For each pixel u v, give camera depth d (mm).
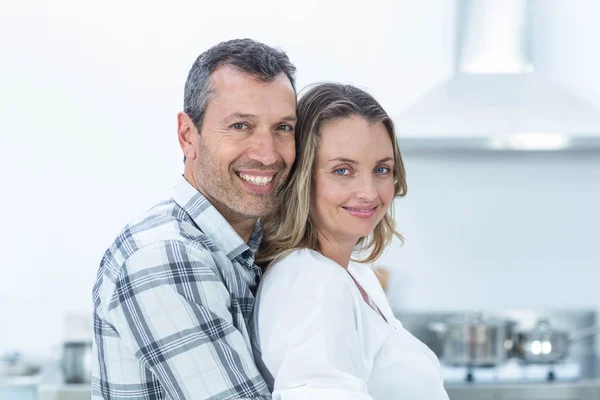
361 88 1582
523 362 3436
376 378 1483
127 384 1458
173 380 1375
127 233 1483
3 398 3148
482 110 3303
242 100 1430
